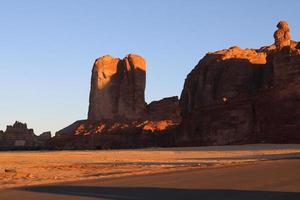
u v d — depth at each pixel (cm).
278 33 12012
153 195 1539
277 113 9088
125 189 1761
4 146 15562
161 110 13175
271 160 4041
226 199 1380
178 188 1748
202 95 11931
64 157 6756
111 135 12031
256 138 9106
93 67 14338
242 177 2170
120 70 14212
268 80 11006
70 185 2038
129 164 4312
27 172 3291
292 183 1812
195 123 10325
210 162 4153
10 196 1631
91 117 14212
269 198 1370
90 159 5903
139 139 11531
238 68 11569
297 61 9038
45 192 1744
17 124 17288
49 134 18762
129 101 13750
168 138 11075
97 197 1520
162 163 4328
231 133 9531
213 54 12612
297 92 8975
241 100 9731
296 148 6706
